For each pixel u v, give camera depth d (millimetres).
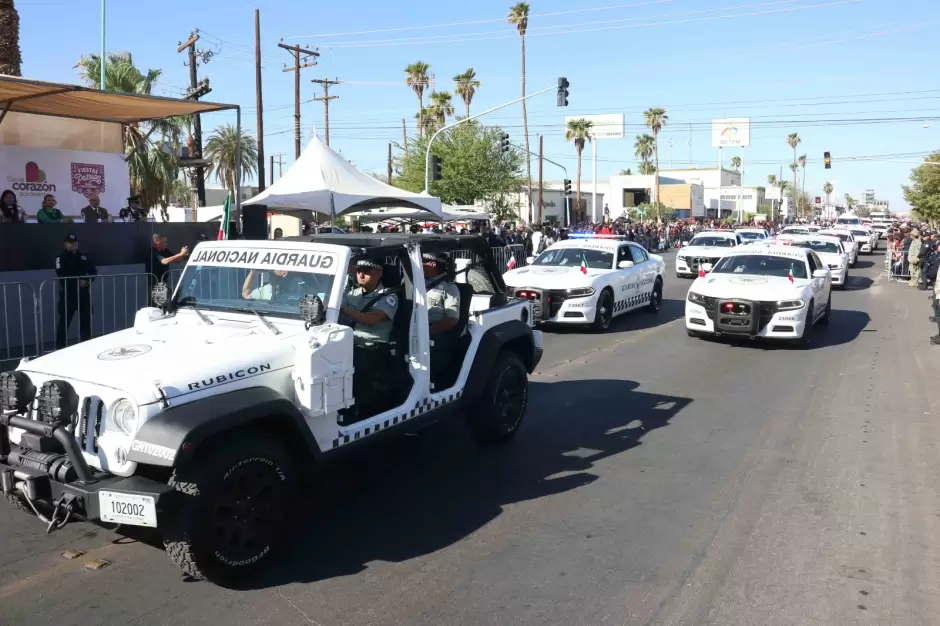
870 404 8047
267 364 4168
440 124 49094
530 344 6742
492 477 5730
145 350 4176
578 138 62844
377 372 5145
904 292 20000
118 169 14859
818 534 4691
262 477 3996
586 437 6812
